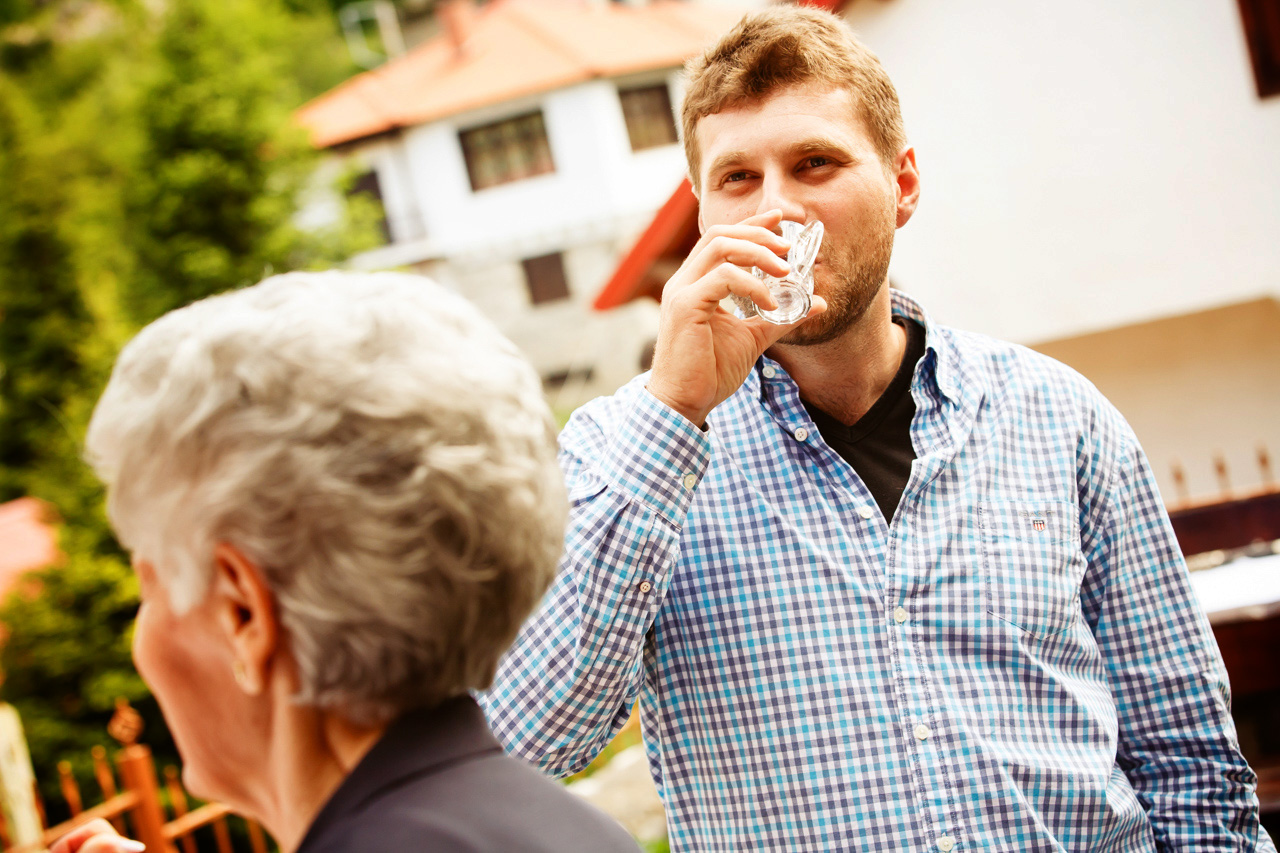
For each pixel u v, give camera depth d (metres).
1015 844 1.18
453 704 0.80
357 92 24.28
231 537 0.71
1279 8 5.59
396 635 0.72
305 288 0.79
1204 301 5.86
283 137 18.39
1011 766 1.20
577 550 1.17
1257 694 2.49
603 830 0.80
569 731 1.18
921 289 6.26
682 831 1.29
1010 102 5.99
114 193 17.83
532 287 23.05
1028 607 1.26
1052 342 6.37
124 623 10.13
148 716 9.82
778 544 1.27
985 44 5.97
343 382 0.71
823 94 1.28
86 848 0.90
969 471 1.30
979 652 1.24
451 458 0.72
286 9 32.22
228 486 0.70
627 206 22.38
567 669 1.16
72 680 9.91
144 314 16.97
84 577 10.03
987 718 1.22
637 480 1.16
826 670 1.23
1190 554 3.47
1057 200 5.99
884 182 1.31
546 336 23.03
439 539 0.72
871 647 1.23
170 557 0.73
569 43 23.03
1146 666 1.37
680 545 1.29
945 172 6.14
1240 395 6.20
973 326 6.19
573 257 22.72
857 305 1.28
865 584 1.25
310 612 0.70
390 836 0.70
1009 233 6.08
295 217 19.03
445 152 22.78
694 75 1.37
